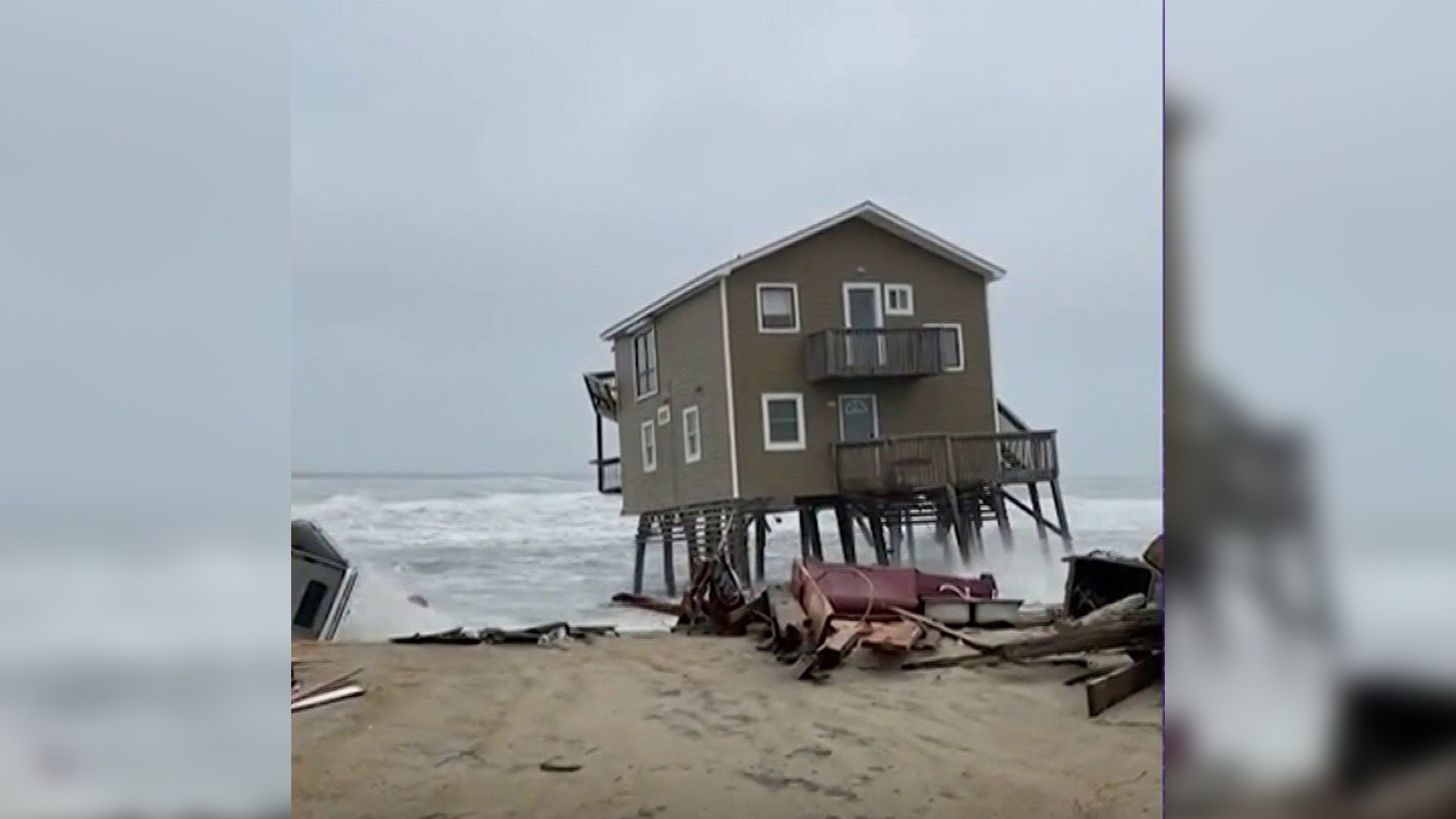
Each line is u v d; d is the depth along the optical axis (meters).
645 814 3.62
